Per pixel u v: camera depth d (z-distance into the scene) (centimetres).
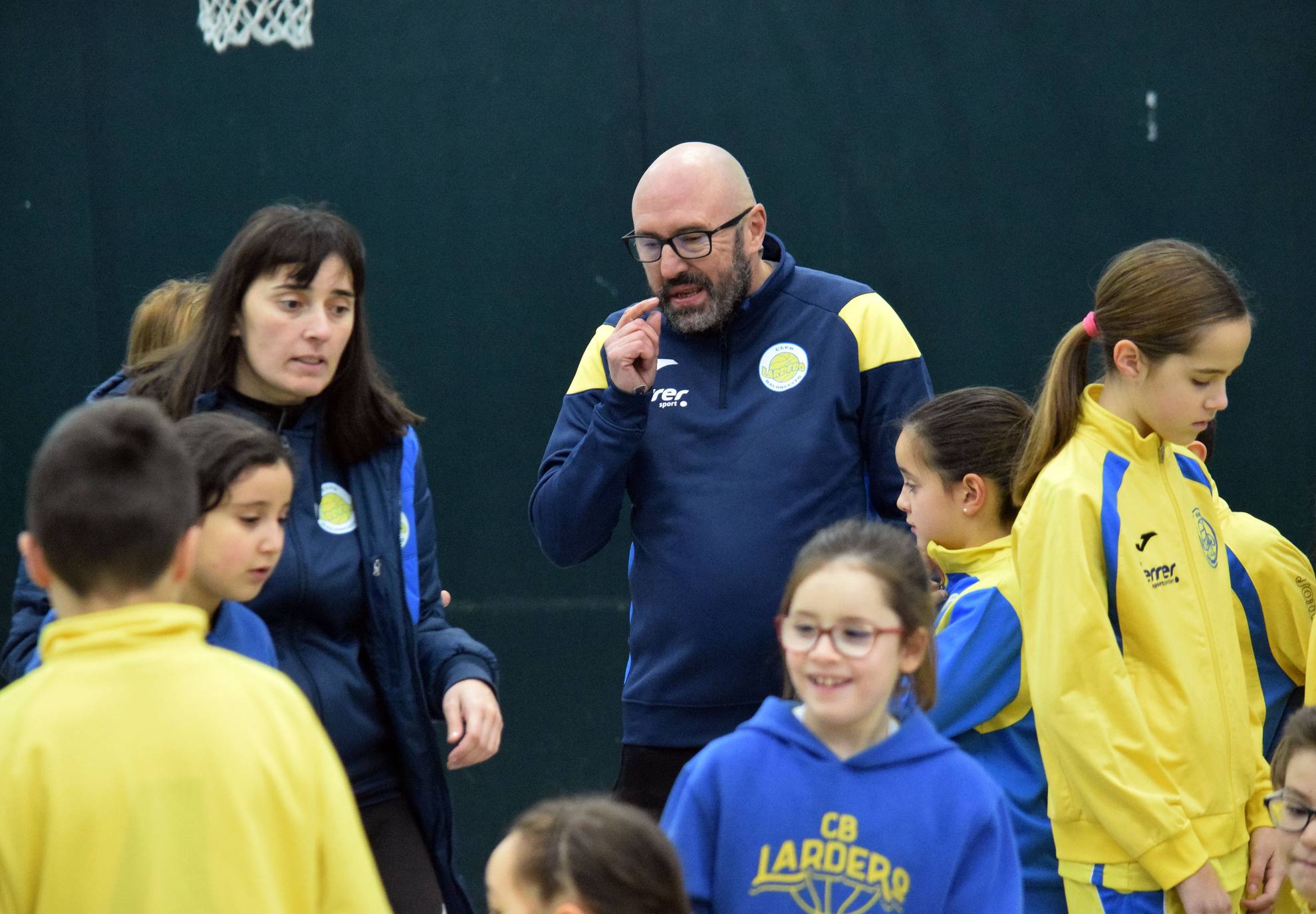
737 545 780
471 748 645
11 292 1291
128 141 1273
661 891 445
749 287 824
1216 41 1102
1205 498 727
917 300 1169
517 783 1246
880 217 1170
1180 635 667
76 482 450
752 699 783
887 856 512
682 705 789
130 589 455
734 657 779
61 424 471
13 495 1293
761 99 1185
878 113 1166
